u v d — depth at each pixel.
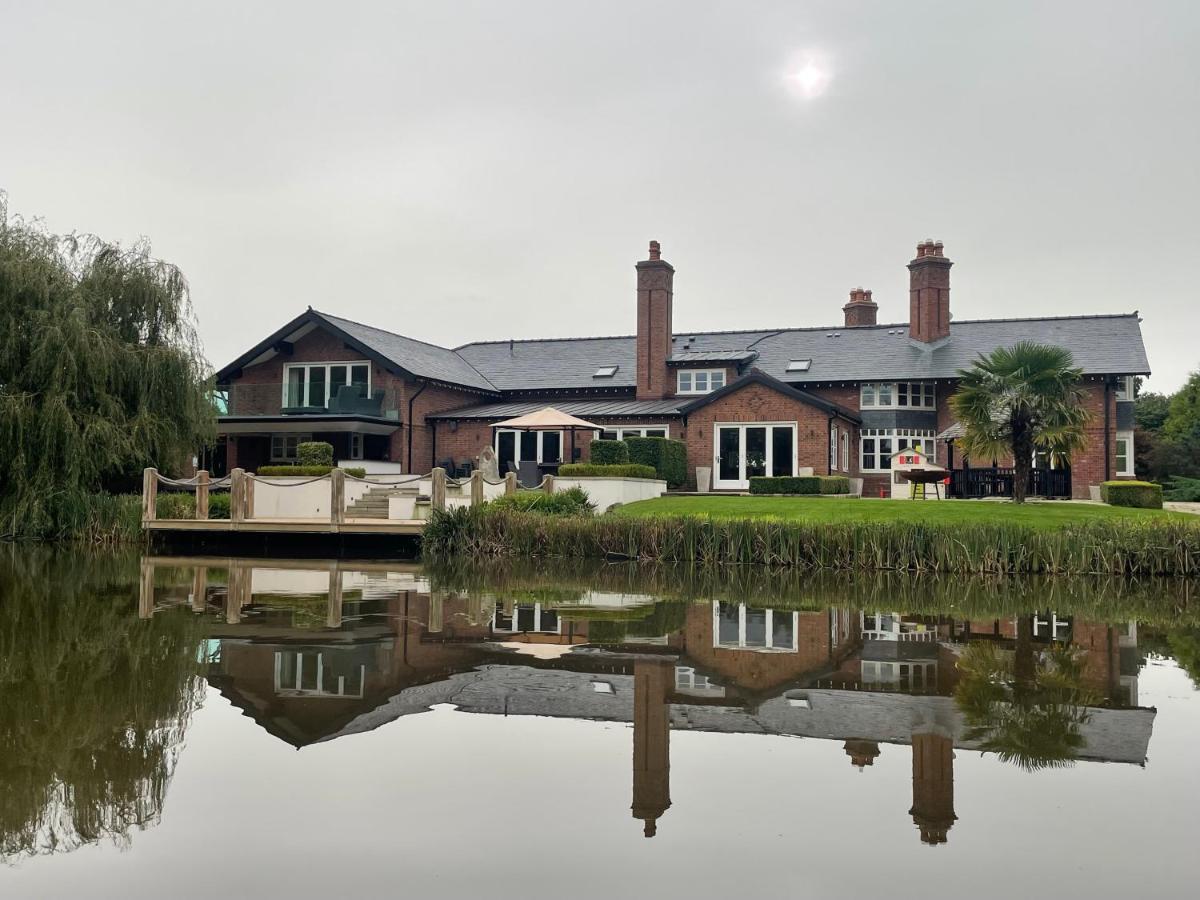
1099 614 12.48
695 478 31.14
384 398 32.34
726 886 4.37
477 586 15.20
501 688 7.98
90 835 4.93
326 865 4.59
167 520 22.61
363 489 25.38
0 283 22.88
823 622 11.60
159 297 25.66
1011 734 6.67
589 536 19.89
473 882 4.42
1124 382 31.22
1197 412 50.59
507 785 5.66
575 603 13.12
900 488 27.16
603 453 27.42
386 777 5.79
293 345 33.78
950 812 5.23
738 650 9.69
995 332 33.72
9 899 4.22
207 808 5.30
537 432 32.72
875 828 5.03
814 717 7.12
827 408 29.48
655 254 34.47
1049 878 4.45
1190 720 7.01
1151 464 42.34
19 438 22.09
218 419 30.64
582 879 4.45
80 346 23.00
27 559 19.31
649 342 34.00
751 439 30.59
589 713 7.22
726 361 33.31
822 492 27.03
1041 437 22.28
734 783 5.70
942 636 10.62
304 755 6.18
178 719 6.93
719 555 19.03
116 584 15.01
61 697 7.49
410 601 13.19
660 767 5.98
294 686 7.96
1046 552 17.28
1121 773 5.86
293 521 22.12
